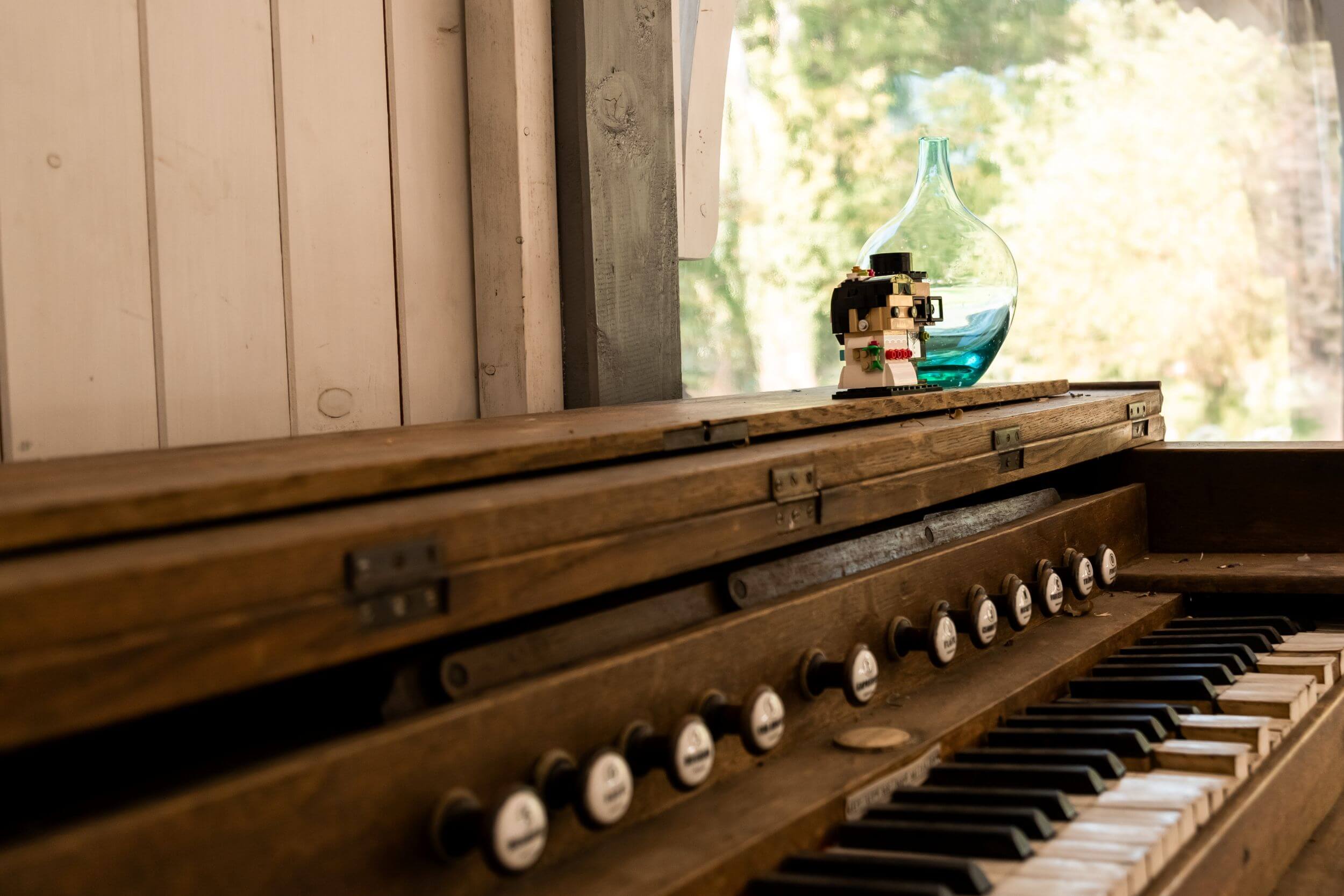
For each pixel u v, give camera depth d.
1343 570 1.77
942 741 1.05
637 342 1.80
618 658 0.85
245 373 1.37
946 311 1.83
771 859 0.83
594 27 1.69
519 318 1.65
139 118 1.25
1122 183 3.71
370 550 0.66
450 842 0.69
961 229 1.85
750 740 0.90
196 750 0.70
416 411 1.59
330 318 1.47
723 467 0.95
